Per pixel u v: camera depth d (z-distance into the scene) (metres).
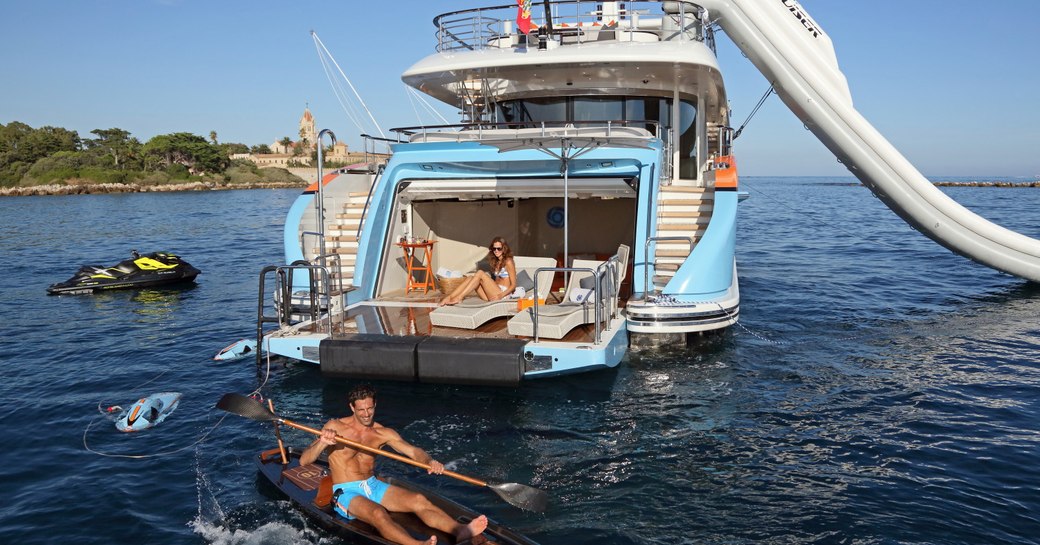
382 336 8.80
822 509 5.87
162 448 7.32
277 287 9.87
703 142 14.67
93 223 42.72
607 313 9.34
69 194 110.69
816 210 54.62
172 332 12.72
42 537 5.60
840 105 15.36
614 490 6.21
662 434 7.45
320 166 10.20
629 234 15.54
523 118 13.76
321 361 8.56
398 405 8.30
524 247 15.80
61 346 11.71
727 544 5.34
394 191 11.77
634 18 14.12
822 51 15.35
